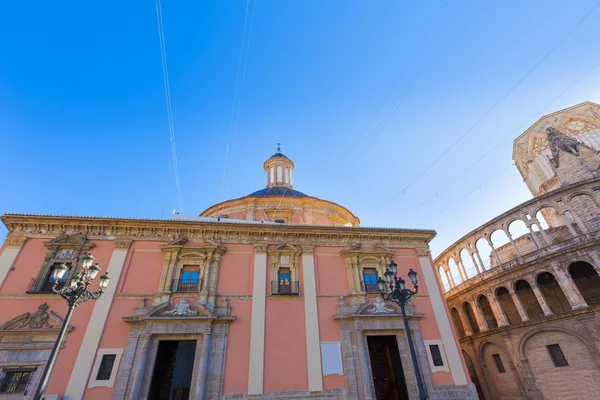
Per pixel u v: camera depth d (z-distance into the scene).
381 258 18.69
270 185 30.42
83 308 14.17
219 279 16.20
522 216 23.61
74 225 16.25
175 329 14.23
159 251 16.55
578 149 29.25
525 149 34.94
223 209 24.73
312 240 18.62
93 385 12.62
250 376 13.88
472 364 25.92
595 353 17.66
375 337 17.38
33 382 12.38
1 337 12.99
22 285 14.26
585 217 25.33
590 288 21.77
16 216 15.52
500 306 23.42
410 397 14.68
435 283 18.50
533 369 20.47
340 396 14.09
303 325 15.65
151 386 13.45
